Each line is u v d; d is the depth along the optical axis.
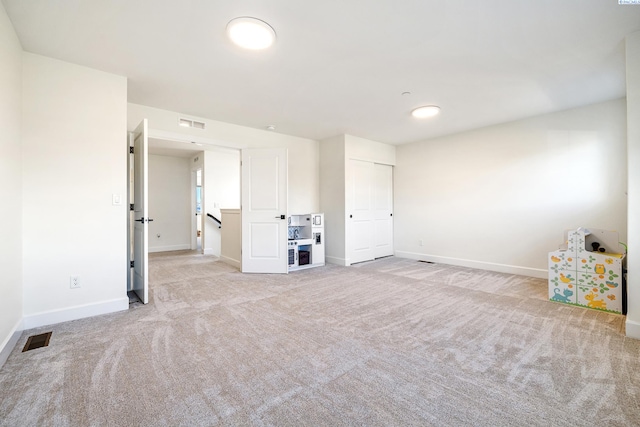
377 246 5.75
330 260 5.41
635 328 2.21
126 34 2.17
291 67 2.68
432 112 3.87
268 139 4.92
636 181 2.20
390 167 6.03
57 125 2.49
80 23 2.04
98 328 2.38
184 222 7.41
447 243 5.19
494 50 2.40
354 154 5.28
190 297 3.26
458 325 2.47
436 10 1.91
